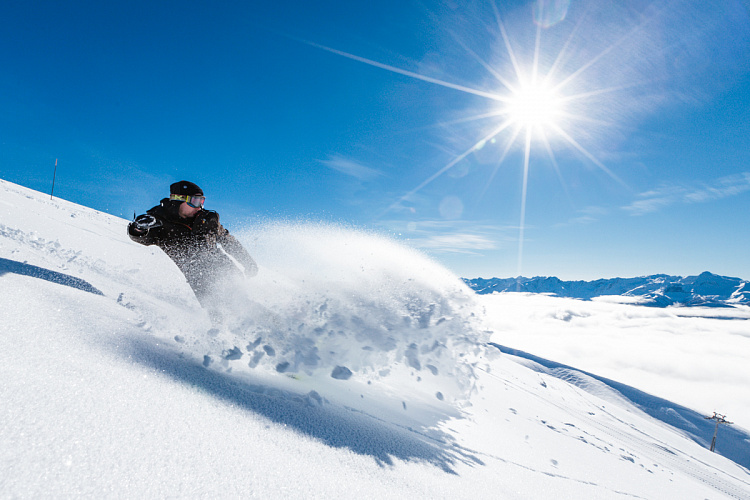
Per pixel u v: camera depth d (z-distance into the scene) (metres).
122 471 0.84
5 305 1.49
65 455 0.82
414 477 1.37
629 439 10.49
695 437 86.56
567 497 1.91
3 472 0.72
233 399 1.45
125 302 2.47
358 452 1.40
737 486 12.27
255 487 0.95
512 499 1.54
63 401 1.00
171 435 1.04
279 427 1.35
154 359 1.55
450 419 2.78
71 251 3.67
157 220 2.42
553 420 4.91
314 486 1.05
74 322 1.60
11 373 1.04
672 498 3.05
